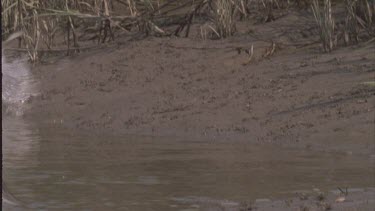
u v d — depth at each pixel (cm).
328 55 2936
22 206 1541
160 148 2256
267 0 3462
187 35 3391
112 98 2962
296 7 3478
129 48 3369
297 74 2808
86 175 1880
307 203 1545
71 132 2612
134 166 1984
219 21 3331
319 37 3152
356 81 2623
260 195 1648
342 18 3222
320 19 3000
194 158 2080
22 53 3406
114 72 3191
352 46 2983
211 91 2830
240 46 3177
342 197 1576
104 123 2730
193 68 3084
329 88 2620
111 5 3703
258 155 2114
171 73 3073
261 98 2662
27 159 2084
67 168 1967
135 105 2844
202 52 3212
